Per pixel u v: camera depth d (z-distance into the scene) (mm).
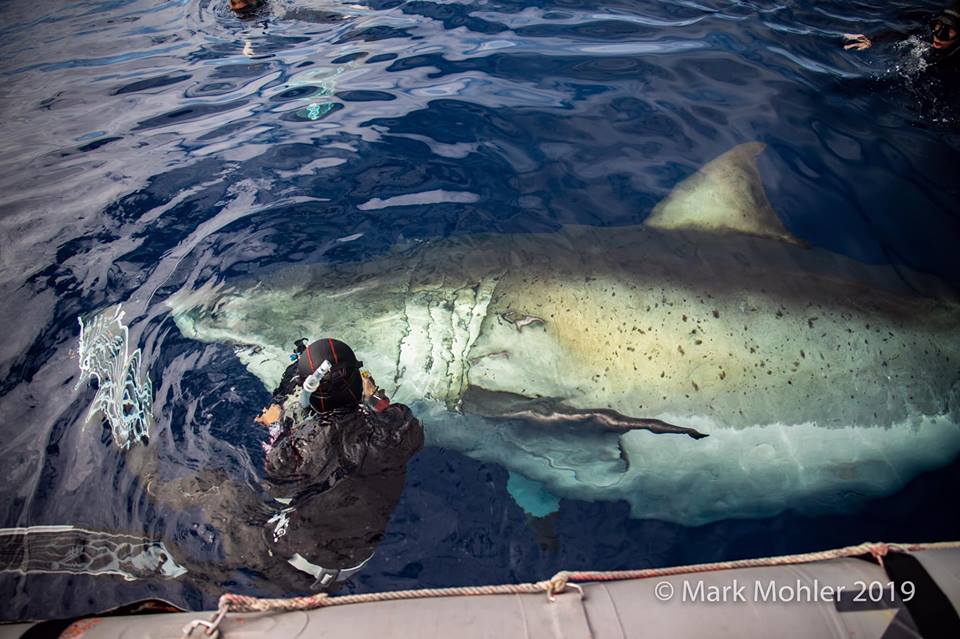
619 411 2863
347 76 5883
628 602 1803
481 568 2438
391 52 6254
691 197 3578
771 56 5832
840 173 4434
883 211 4102
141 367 3146
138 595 2314
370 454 2533
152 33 7469
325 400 2523
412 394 2975
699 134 4805
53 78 6484
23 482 2701
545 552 2494
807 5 6898
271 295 3281
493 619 1742
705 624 1723
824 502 2742
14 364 3283
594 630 1707
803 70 5621
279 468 2498
